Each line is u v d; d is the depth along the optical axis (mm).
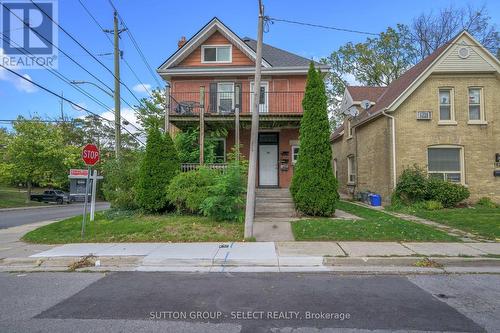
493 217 12656
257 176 18172
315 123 12969
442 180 16156
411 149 16750
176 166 13391
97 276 6926
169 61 18531
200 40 18891
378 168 18188
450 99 17000
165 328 4305
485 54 16703
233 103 18328
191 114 16156
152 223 11391
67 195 41312
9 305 5242
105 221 12188
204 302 5266
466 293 5629
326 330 4211
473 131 16781
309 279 6512
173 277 6750
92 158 10648
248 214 9664
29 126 36344
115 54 17266
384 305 5078
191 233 10227
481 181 16625
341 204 17453
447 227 11297
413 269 7188
